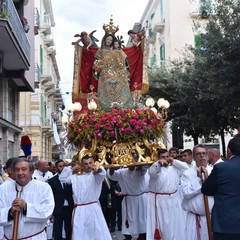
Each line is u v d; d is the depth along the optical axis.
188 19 30.56
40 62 34.56
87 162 7.43
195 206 6.21
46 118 35.22
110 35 9.19
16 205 4.60
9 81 18.78
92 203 7.55
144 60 9.30
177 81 21.69
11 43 14.16
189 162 8.66
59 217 8.58
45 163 10.24
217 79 14.88
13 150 20.34
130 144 7.84
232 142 4.96
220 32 14.80
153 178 7.71
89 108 7.99
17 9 18.09
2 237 5.07
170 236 7.64
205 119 20.00
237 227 4.63
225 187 4.76
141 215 8.98
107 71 8.89
